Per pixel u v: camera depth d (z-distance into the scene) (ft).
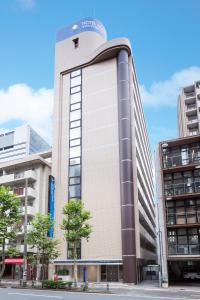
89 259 123.95
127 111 134.62
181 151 112.98
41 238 111.24
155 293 79.00
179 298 64.18
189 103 210.79
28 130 324.19
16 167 162.50
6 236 106.93
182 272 121.29
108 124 139.33
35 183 154.30
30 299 61.82
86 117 146.30
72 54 160.04
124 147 129.39
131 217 120.16
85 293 77.10
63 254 130.21
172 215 107.55
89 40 157.99
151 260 200.03
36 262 112.68
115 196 127.54
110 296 67.31
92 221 128.57
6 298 63.52
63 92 157.28
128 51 145.38
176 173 112.06
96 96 146.92
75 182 139.23
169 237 105.81
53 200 137.90
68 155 145.18
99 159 136.36
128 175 125.39
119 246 120.26
